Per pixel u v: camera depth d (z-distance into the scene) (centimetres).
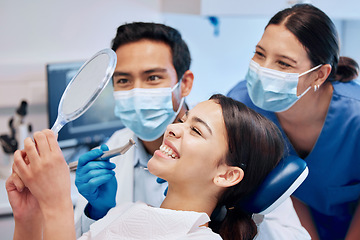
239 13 250
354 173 185
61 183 115
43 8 270
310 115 177
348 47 316
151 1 286
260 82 165
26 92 269
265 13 252
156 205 175
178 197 137
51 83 250
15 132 259
